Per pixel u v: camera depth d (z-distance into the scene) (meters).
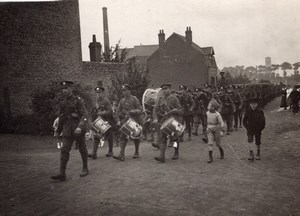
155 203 4.82
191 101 11.51
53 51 21.09
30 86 20.00
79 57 22.47
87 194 5.36
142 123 8.44
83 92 15.52
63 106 6.36
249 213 4.32
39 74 20.44
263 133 12.48
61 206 4.82
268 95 30.88
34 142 13.38
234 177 6.19
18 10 19.41
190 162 7.73
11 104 19.14
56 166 7.69
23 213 4.58
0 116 17.78
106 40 39.75
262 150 9.10
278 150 8.93
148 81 16.41
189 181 5.96
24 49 19.77
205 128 11.61
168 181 6.00
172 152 9.27
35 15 20.20
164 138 7.73
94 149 8.53
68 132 6.27
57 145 12.52
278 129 13.09
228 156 8.45
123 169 7.08
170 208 4.59
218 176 6.30
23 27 19.69
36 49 20.31
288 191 5.23
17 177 6.60
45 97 15.44
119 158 8.02
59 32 21.44
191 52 44.50
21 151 11.01
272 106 28.30
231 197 4.99
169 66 45.69
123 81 15.89
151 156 8.63
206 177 6.24
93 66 23.09
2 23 18.77
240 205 4.63
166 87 8.39
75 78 22.14
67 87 6.40
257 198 4.91
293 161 7.53
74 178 6.43
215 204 4.70
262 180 5.94
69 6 21.94
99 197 5.18
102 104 8.59
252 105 7.77
